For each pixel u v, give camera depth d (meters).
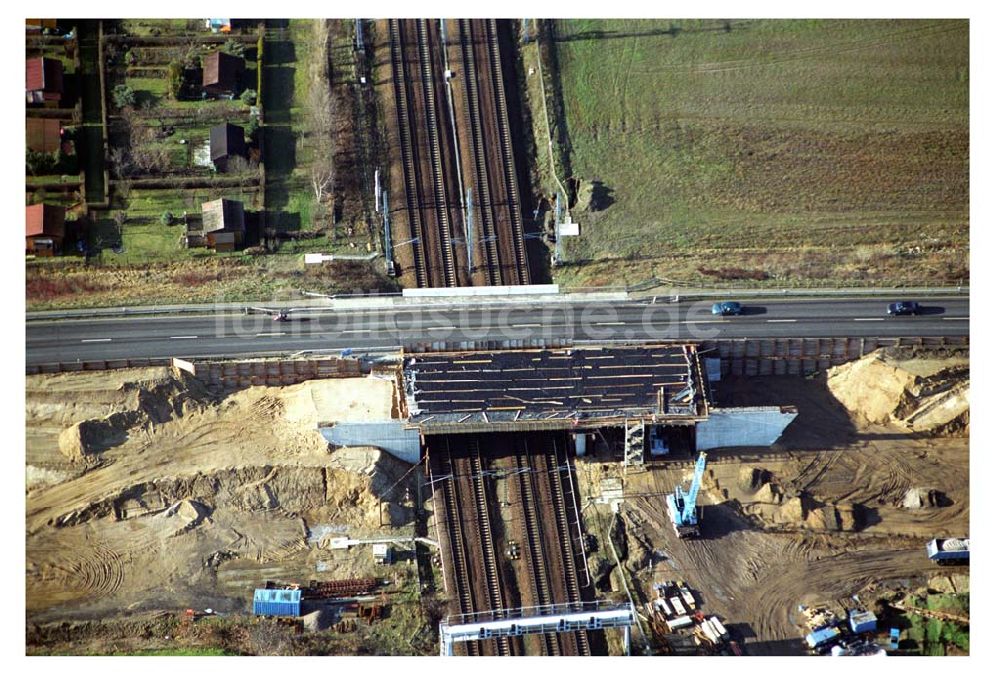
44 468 150.88
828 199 177.62
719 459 155.75
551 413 154.38
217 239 170.75
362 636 141.50
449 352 157.50
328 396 157.25
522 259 172.75
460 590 146.25
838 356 162.75
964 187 178.50
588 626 137.50
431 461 154.25
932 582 145.38
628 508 151.88
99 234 172.12
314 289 167.75
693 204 177.50
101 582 143.50
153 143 178.38
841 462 155.12
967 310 165.62
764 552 148.38
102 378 156.88
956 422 157.50
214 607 142.50
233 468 150.75
